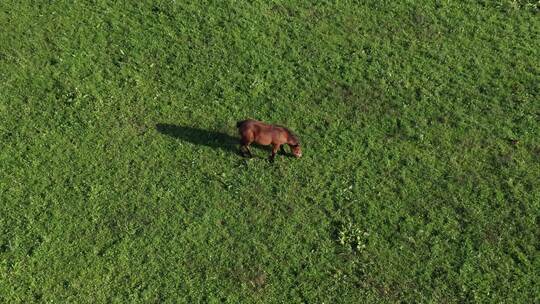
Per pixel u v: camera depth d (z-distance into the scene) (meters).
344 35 20.30
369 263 15.44
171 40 19.56
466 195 16.73
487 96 18.95
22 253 14.97
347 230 15.91
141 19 19.98
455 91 19.02
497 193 16.77
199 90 18.47
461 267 15.40
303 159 17.19
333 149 17.44
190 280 14.93
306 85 18.86
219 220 15.96
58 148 16.84
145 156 16.95
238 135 17.58
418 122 18.22
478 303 14.84
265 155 17.27
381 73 19.31
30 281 14.59
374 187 16.77
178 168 16.83
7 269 14.71
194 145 17.30
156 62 19.00
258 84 18.66
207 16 20.25
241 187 16.55
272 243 15.66
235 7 20.53
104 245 15.31
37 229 15.37
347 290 15.02
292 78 19.00
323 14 20.77
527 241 15.91
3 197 15.82
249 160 17.09
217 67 19.03
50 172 16.39
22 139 16.89
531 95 19.02
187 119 17.81
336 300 14.86
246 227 15.89
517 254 15.63
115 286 14.72
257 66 19.14
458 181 17.00
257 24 20.23
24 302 14.31
